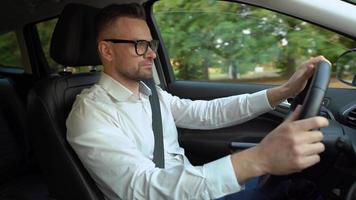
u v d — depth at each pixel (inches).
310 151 40.3
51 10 108.6
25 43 117.9
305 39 81.2
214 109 71.1
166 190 47.5
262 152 42.5
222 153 96.0
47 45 117.4
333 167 59.4
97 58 70.2
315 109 45.2
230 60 104.0
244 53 101.4
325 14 72.6
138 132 61.0
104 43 62.1
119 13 61.1
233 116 69.7
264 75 100.0
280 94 65.0
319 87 47.4
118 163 52.7
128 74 61.3
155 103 67.6
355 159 57.6
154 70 107.7
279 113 91.0
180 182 46.6
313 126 40.7
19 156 100.6
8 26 112.7
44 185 97.3
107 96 60.6
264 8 80.0
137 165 52.0
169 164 67.1
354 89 81.6
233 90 100.7
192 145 97.5
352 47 72.8
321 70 50.5
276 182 59.0
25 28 115.6
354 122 75.7
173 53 110.0
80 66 70.0
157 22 108.0
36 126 58.6
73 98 64.0
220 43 103.4
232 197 65.1
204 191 45.6
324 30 74.1
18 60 121.2
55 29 69.1
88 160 54.5
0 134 96.9
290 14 76.3
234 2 91.0
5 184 98.4
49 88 60.6
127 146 54.7
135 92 64.5
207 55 107.2
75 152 57.2
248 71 102.4
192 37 107.4
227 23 99.2
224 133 95.6
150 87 68.1
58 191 58.9
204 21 104.0
